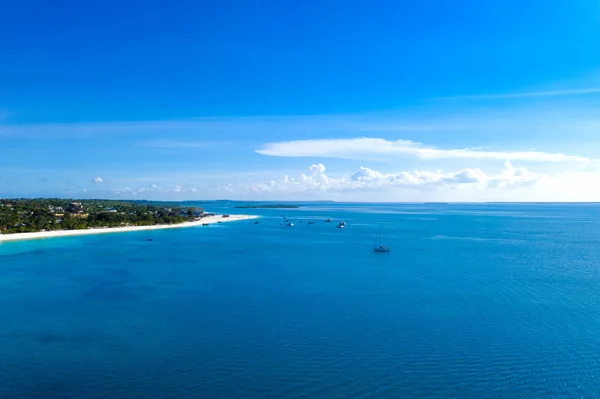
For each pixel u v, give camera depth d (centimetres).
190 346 5906
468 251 15000
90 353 5688
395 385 4859
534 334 6281
